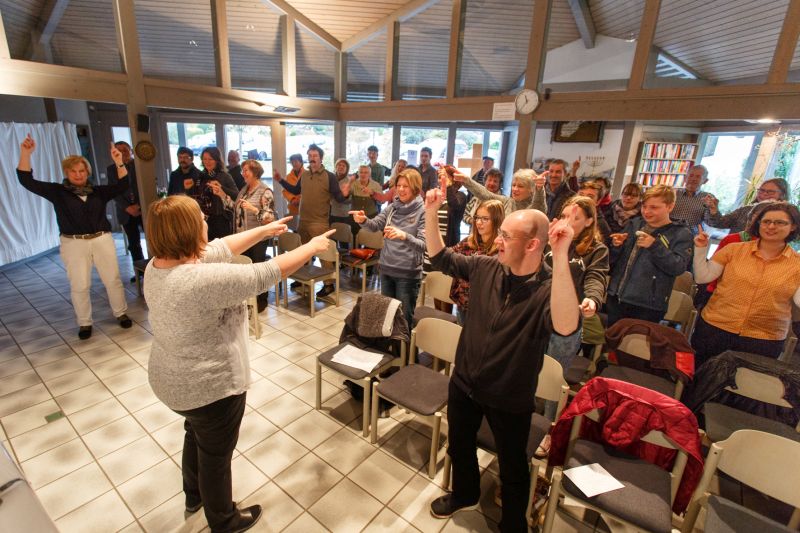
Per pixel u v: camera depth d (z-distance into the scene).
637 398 1.53
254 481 1.91
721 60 3.95
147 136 3.97
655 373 2.19
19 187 4.78
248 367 1.44
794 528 1.44
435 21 4.99
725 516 1.34
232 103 4.68
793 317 2.35
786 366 1.79
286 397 2.56
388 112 5.52
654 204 2.18
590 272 1.94
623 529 1.70
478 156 2.82
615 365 2.23
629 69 4.04
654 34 3.61
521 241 1.28
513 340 1.33
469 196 4.74
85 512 1.72
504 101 4.48
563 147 6.41
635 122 5.54
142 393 2.54
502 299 1.38
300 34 5.39
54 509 1.73
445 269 1.56
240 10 4.71
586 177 6.14
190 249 1.23
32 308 3.72
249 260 3.16
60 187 2.95
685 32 3.68
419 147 6.88
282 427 2.29
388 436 2.25
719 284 2.23
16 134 4.69
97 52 3.63
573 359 2.31
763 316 2.06
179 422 2.30
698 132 6.02
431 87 5.32
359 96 6.02
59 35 3.38
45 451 2.04
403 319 2.41
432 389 2.02
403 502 1.83
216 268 1.18
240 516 1.65
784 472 1.34
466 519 1.75
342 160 4.98
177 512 1.74
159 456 2.04
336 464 2.03
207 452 1.43
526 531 1.50
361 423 2.35
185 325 1.20
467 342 1.48
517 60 4.74
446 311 3.41
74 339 3.17
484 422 1.74
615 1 3.99
